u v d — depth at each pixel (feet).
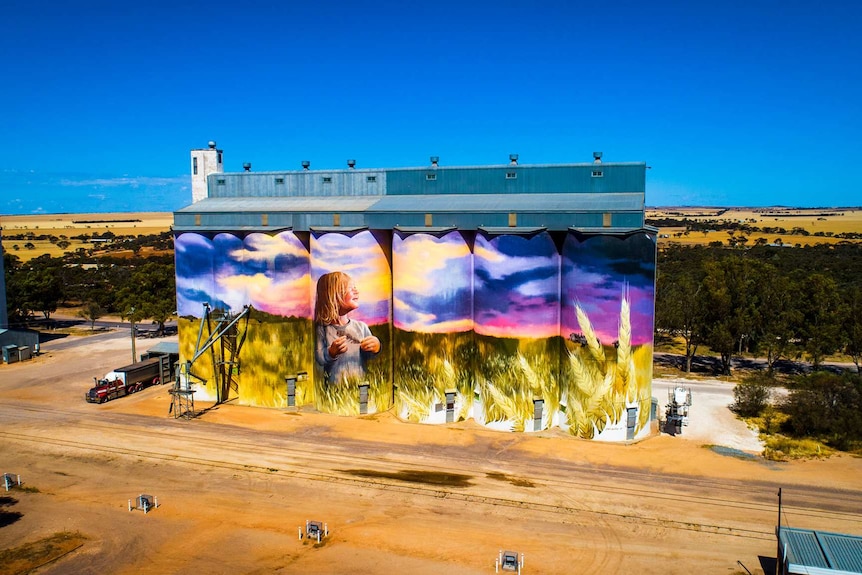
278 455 147.13
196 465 141.38
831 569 86.63
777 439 155.84
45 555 103.86
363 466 140.77
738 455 146.92
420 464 142.00
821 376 164.45
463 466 140.87
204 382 187.11
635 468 139.33
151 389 204.03
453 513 118.73
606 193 171.32
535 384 160.86
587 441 155.43
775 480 132.87
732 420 171.73
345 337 172.76
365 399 174.81
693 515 117.39
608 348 152.56
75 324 340.39
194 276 184.75
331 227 175.63
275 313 179.32
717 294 214.90
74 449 151.12
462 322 168.55
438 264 165.07
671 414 163.32
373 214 173.17
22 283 335.26
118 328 328.29
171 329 324.19
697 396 195.11
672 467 139.85
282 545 107.04
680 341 287.48
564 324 159.53
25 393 200.34
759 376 204.64
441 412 168.86
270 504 122.42
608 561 102.01
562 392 161.99
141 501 119.14
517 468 139.64
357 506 121.60
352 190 194.70
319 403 178.09
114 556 103.76
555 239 161.38
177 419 172.35
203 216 187.62
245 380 183.83
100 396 187.01
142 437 158.92
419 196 185.26
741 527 112.78
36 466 141.38
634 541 108.27
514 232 157.89
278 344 180.14
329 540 108.68
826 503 121.80
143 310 306.35
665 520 115.65
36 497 125.80
